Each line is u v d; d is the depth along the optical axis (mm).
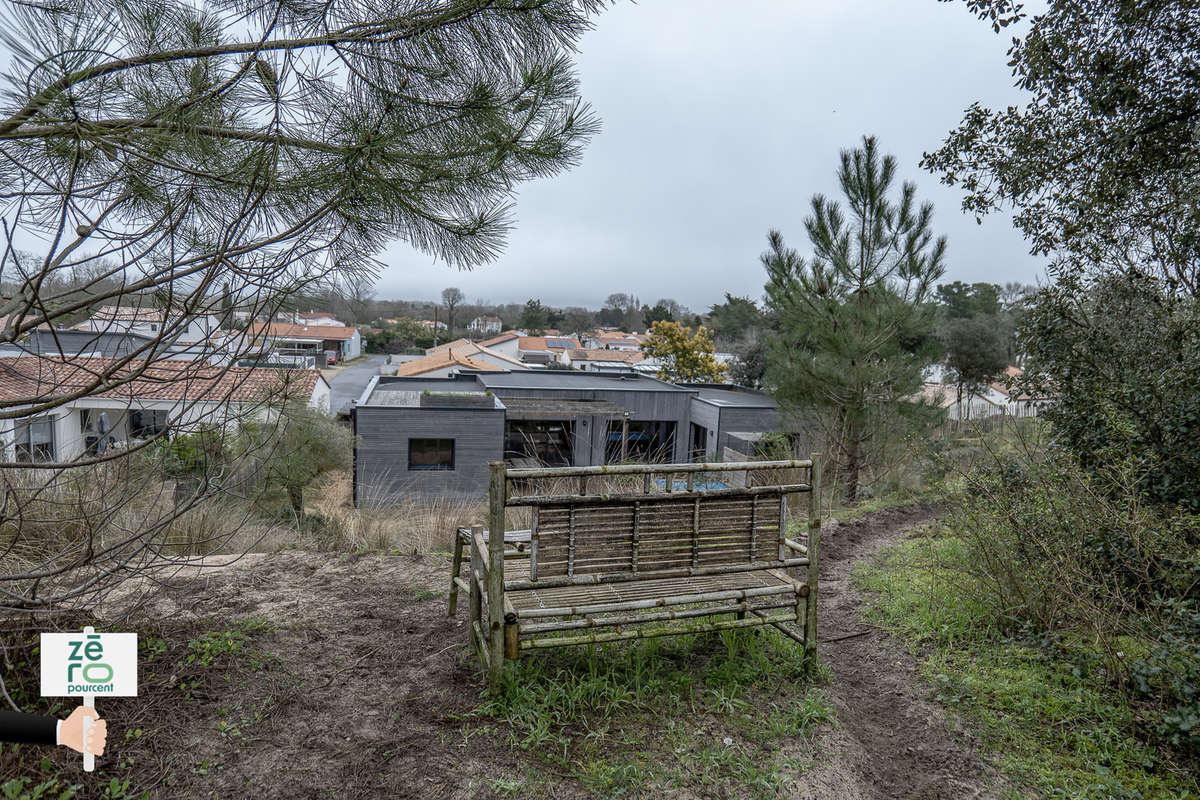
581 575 3066
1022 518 4199
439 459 17719
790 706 3123
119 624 3182
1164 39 4805
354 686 3156
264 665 3277
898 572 5473
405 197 2369
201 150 2156
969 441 7250
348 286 2574
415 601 4375
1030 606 4004
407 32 2125
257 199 2094
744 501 3338
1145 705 3225
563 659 3469
